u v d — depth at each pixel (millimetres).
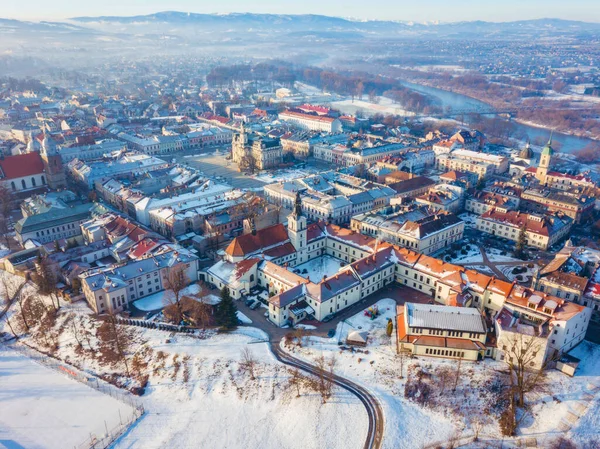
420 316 153875
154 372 148750
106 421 131000
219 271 197875
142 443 123625
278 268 188750
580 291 171625
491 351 147375
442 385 136125
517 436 120500
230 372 146125
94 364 154500
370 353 151875
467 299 170375
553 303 151125
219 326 169500
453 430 122938
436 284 181500
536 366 141375
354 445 119250
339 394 134625
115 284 178875
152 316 177000
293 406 131750
